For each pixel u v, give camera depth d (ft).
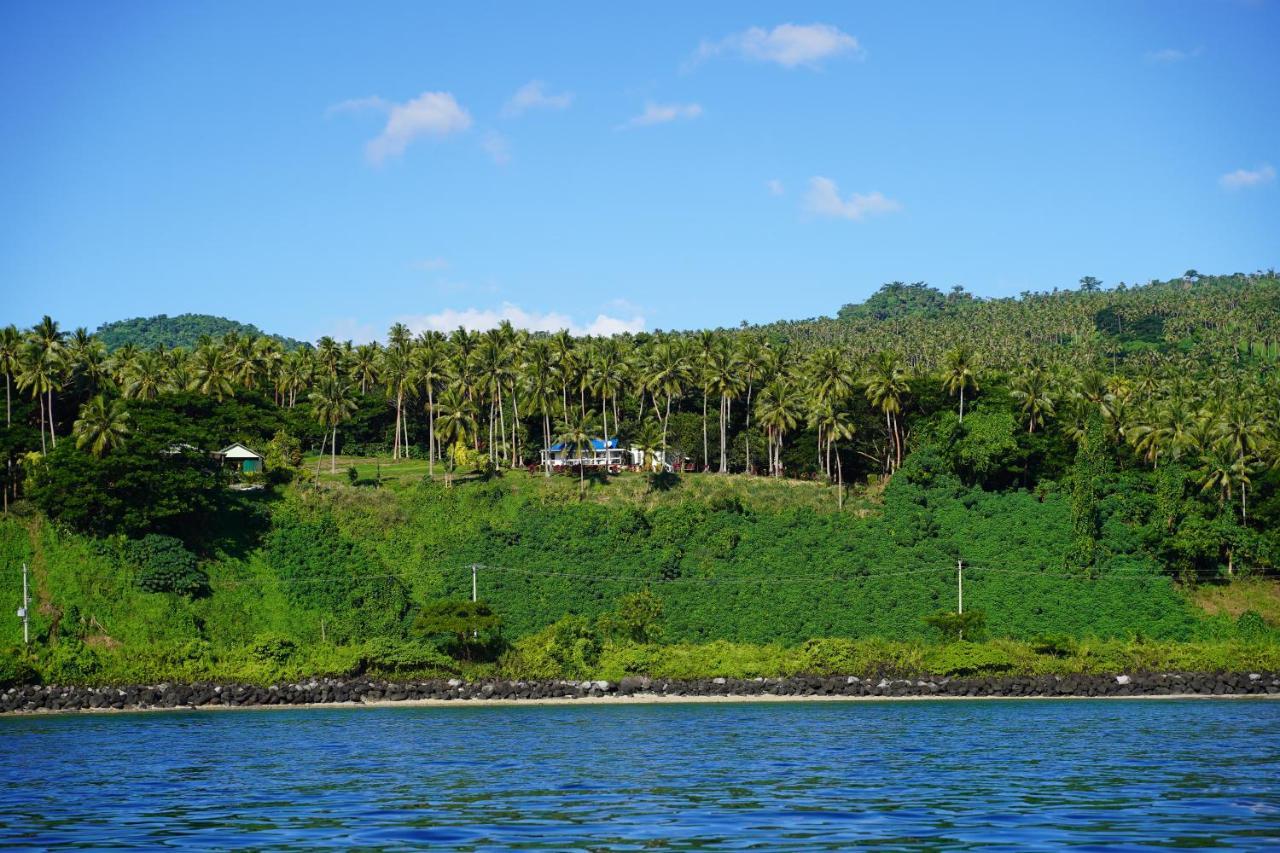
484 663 422.82
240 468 552.82
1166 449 534.78
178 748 264.11
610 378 606.55
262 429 607.78
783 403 583.17
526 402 599.98
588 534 500.33
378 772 217.77
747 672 413.80
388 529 501.56
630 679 411.75
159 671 394.52
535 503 525.75
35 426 541.34
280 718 349.82
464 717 347.97
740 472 635.25
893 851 136.98
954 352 581.53
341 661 410.93
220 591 442.91
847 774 208.33
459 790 192.34
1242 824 153.58
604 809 170.60
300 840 147.54
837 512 523.29
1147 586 463.01
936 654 415.64
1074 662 413.39
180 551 446.19
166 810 174.19
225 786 200.34
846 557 481.87
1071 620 444.14
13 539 436.76
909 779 200.85
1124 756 232.94
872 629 437.99
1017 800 175.83
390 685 404.36
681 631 442.09
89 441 465.88
